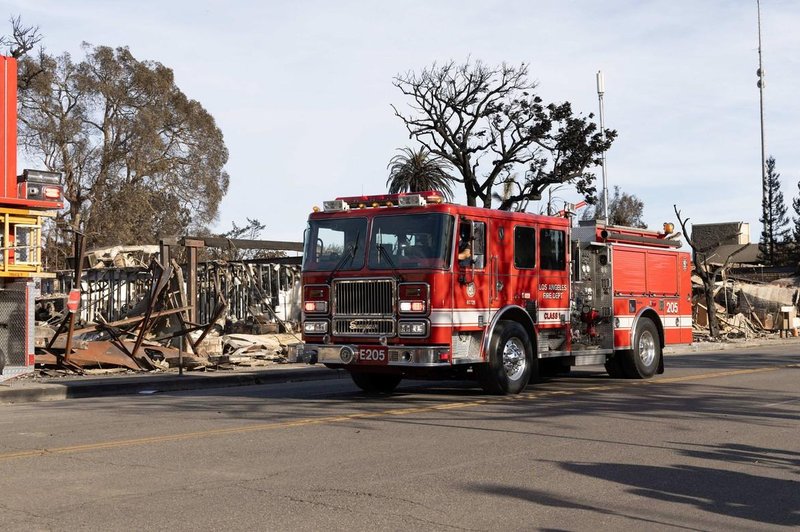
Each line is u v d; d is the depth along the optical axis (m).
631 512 6.67
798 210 86.50
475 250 13.69
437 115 46.97
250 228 62.38
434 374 14.11
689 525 6.33
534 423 11.13
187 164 58.00
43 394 15.23
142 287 31.89
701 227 95.12
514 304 14.52
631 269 17.66
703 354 27.92
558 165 46.97
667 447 9.45
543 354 15.27
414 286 13.15
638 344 17.64
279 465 8.28
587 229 16.73
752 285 49.84
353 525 6.15
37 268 16.23
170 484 7.43
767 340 37.06
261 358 22.92
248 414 12.04
